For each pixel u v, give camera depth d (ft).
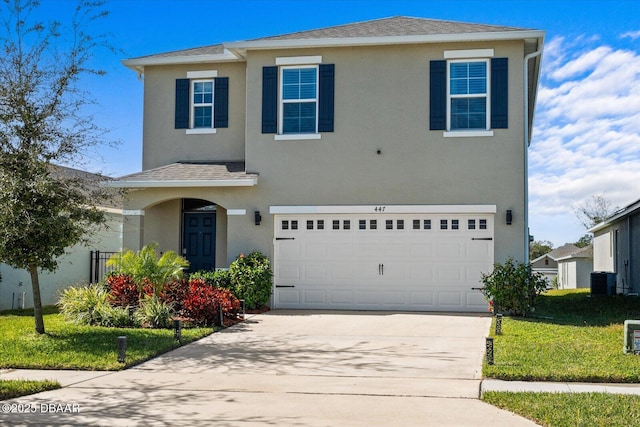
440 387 27.96
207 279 52.65
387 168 54.60
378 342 38.93
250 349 36.91
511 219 52.44
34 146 37.50
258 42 55.88
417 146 54.24
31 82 37.65
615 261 88.12
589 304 59.98
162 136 62.85
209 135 62.13
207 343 38.81
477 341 38.91
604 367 30.09
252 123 56.75
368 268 54.80
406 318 49.29
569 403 24.48
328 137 55.57
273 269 55.67
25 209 35.94
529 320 46.60
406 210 54.03
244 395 26.78
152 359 34.22
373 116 55.06
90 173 46.06
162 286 46.55
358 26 60.44
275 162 56.18
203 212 61.41
